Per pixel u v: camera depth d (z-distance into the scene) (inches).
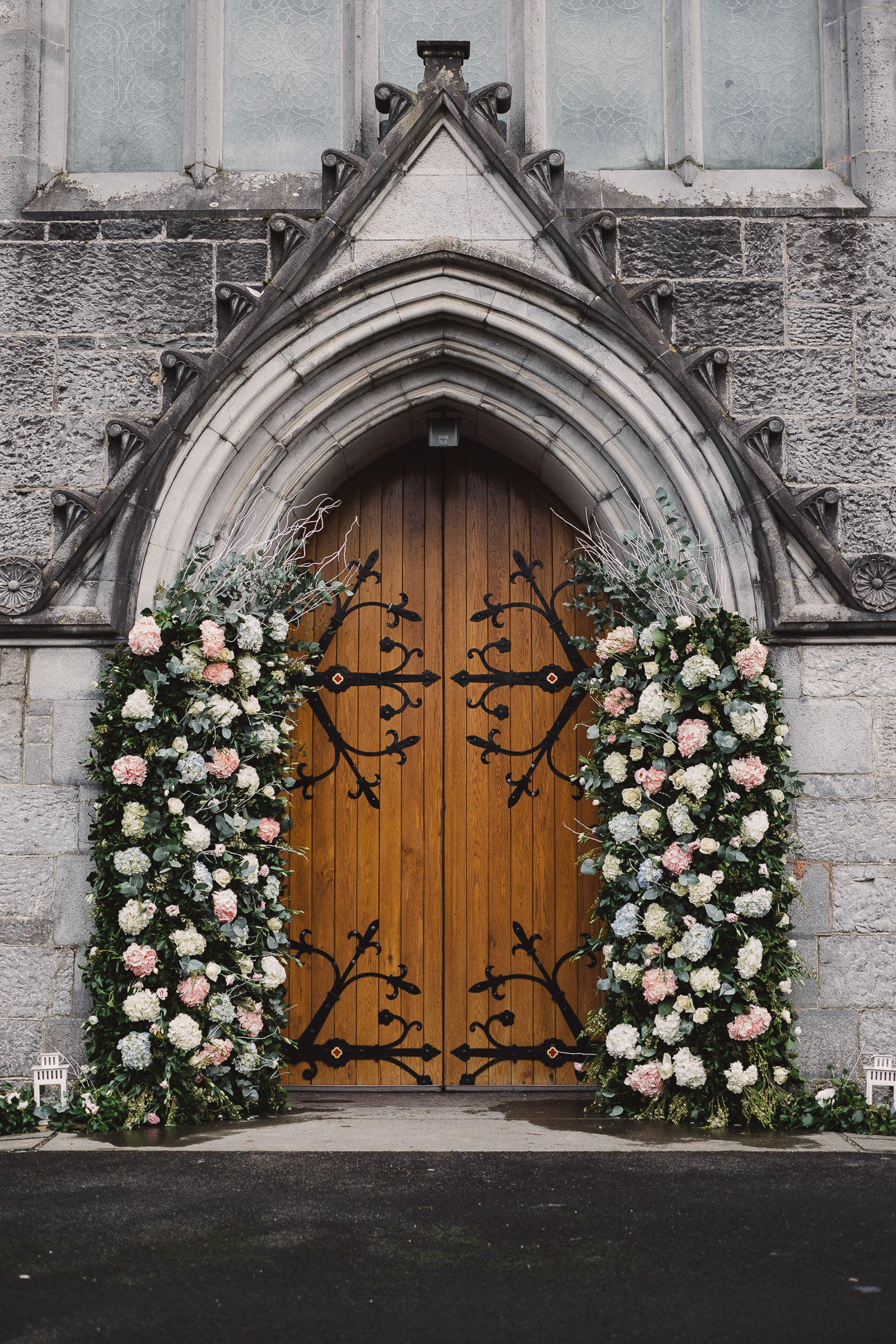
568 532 239.1
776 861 200.7
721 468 213.9
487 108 220.2
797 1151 178.9
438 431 232.7
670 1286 126.2
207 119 229.8
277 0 235.1
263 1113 207.2
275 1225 143.6
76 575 213.3
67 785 211.0
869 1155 176.6
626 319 214.4
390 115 221.5
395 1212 148.3
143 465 211.8
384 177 218.2
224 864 205.0
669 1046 199.6
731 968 198.1
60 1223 143.9
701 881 196.4
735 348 221.3
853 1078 206.4
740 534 212.8
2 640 212.1
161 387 220.5
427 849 233.6
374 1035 230.2
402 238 219.3
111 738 203.6
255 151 232.4
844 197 226.1
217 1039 198.5
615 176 229.3
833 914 209.6
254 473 219.6
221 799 205.9
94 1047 201.0
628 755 212.2
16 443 219.8
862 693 212.8
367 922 232.2
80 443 219.8
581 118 233.8
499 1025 230.5
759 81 234.7
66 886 209.5
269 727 211.8
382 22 234.7
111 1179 162.1
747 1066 196.2
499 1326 117.0
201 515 217.0
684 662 205.8
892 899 209.8
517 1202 152.1
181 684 205.0
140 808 197.9
